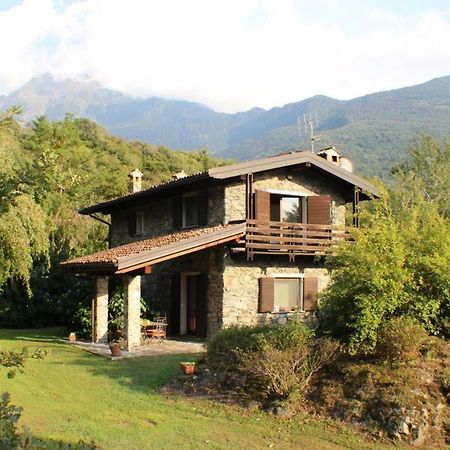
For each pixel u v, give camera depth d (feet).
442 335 35.47
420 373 30.60
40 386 37.45
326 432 28.04
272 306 60.59
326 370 33.45
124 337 54.34
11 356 14.97
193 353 49.49
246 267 59.88
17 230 46.91
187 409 32.01
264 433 27.96
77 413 31.12
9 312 74.79
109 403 33.22
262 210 59.62
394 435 27.04
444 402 28.66
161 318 62.85
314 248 60.34
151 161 201.05
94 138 204.85
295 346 33.58
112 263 50.01
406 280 34.81
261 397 32.24
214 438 27.22
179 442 26.58
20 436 11.55
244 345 36.96
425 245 36.24
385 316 34.91
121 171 160.04
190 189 64.23
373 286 34.30
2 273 48.44
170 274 67.10
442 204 99.40
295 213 64.85
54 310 74.90
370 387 30.07
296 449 25.96
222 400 33.14
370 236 36.17
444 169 106.32
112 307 61.52
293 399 31.09
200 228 61.72
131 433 27.66
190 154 231.91
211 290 59.88
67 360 47.42
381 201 39.93
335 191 67.36
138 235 76.07
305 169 63.87
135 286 53.52
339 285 36.01
